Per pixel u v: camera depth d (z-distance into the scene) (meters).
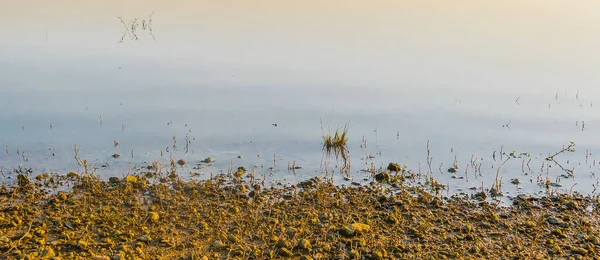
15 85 21.80
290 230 9.25
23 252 8.02
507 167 13.98
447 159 14.59
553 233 9.59
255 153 14.64
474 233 9.56
